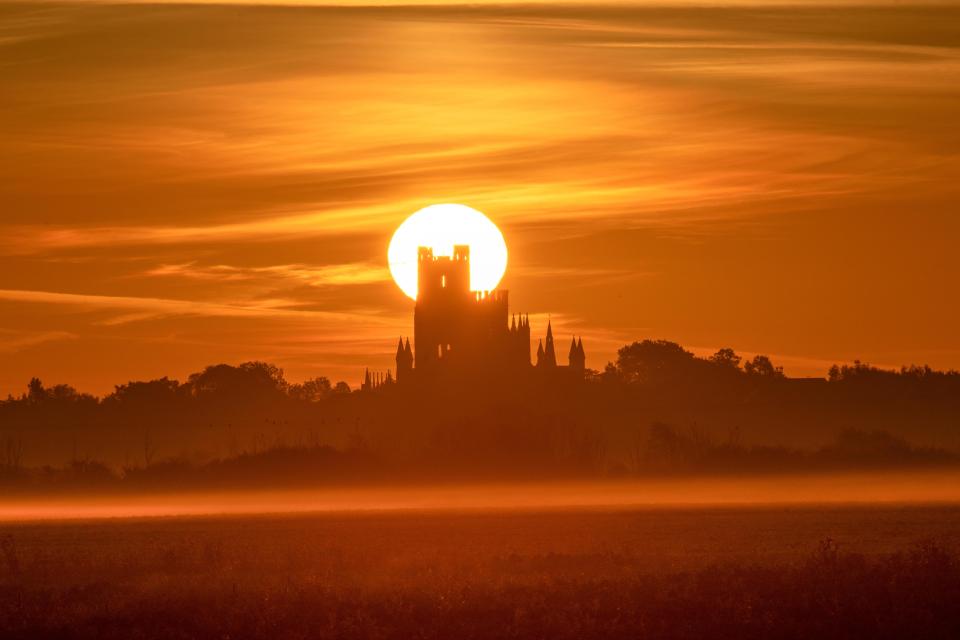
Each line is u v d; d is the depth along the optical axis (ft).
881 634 602.03
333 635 599.57
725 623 613.11
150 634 620.49
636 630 605.73
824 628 606.96
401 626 618.85
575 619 615.98
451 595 654.94
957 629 612.29
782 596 653.30
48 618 636.89
